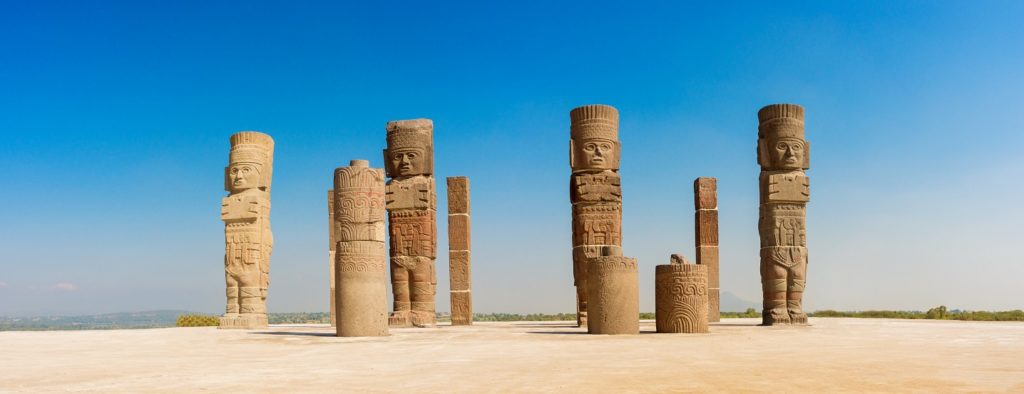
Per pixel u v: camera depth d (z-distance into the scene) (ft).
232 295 92.58
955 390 30.73
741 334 69.00
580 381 34.53
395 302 97.66
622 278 69.36
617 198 94.94
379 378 36.70
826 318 121.80
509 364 42.45
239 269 91.97
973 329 77.97
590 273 71.05
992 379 33.99
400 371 39.68
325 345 59.72
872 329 78.89
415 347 56.24
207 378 37.37
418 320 95.76
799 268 90.58
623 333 68.90
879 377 35.01
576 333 72.90
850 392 30.55
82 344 63.36
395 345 58.54
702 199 113.09
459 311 100.53
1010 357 44.39
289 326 106.11
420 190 98.37
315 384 34.68
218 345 61.16
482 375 37.29
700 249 112.16
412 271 97.55
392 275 98.43
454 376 37.04
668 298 71.10
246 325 90.27
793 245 90.84
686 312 70.54
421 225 98.02
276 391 32.50
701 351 49.96
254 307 92.02
